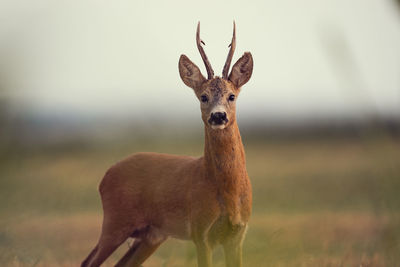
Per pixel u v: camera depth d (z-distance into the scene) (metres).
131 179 19.22
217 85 17.19
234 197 16.66
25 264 20.59
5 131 37.53
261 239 15.45
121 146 38.81
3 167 36.62
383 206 14.03
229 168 16.56
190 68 18.31
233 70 18.02
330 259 19.00
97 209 32.94
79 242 25.53
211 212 16.72
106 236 19.22
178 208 17.70
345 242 22.81
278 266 14.39
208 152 16.88
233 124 16.83
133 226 19.06
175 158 18.97
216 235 17.06
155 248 19.69
